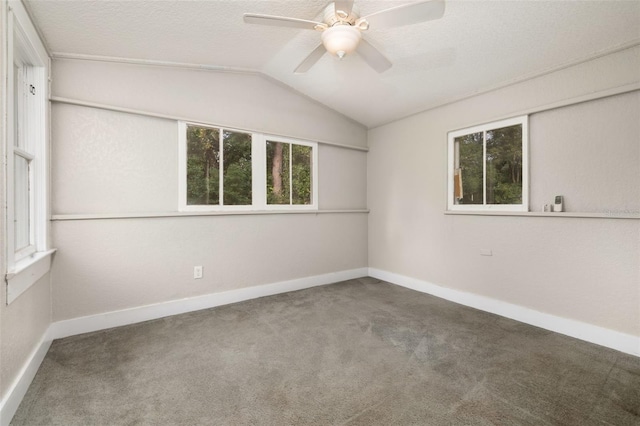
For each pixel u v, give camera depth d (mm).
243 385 1644
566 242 2289
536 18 1912
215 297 2914
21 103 1910
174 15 1987
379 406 1474
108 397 1531
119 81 2467
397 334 2285
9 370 1394
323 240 3691
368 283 3744
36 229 2006
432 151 3285
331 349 2051
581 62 2191
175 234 2707
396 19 1657
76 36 2062
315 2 1962
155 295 2615
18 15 1559
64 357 1928
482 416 1396
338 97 3391
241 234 3076
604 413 1413
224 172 3002
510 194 2635
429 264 3326
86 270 2326
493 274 2754
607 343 2084
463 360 1904
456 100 3016
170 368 1808
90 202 2350
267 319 2580
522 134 2537
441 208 3193
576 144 2238
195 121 2795
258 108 3180
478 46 2248
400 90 3039
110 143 2424
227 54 2613
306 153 3555
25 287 1570
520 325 2461
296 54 2662
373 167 4043
